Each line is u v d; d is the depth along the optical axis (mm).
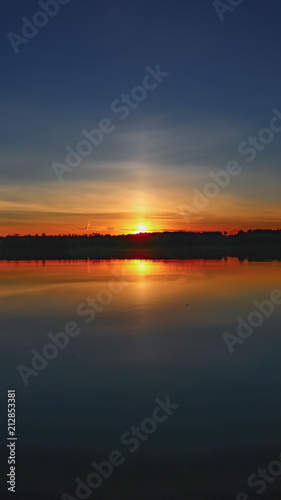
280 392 11172
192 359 13812
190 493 7180
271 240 81938
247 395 10953
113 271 39969
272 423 9516
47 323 18516
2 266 47344
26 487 7340
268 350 14672
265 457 8211
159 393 11141
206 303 22750
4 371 12766
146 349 14781
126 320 18984
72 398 10875
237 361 13555
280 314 19938
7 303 23312
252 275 35312
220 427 9375
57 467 7910
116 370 12812
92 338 16109
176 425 9477
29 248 83375
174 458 8203
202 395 11039
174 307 21703
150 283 30938
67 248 85250
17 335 16547
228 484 7418
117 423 9570
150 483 7465
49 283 31438
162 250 85188
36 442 8773
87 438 8945
